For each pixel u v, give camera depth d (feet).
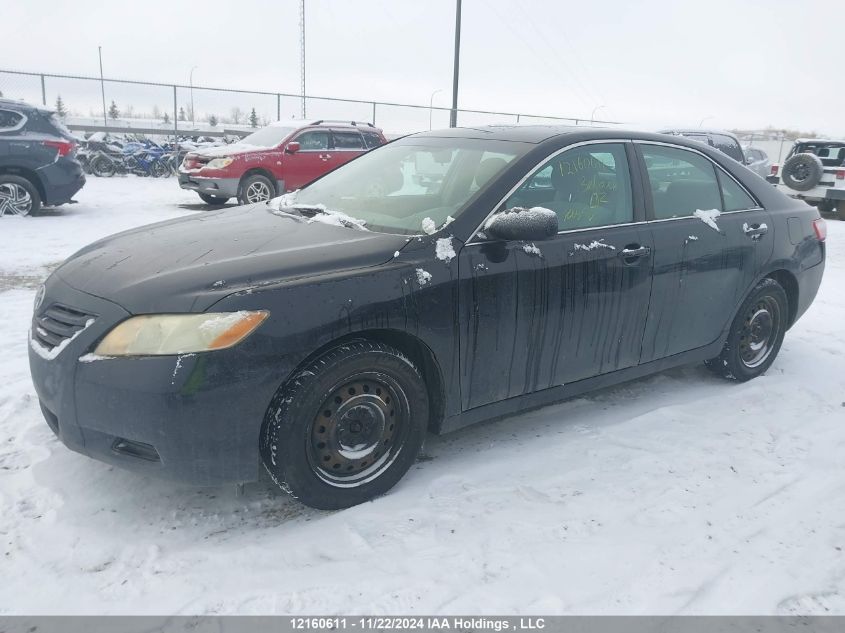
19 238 28.91
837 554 8.87
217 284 8.68
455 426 10.64
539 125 13.19
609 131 12.66
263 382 8.50
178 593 7.79
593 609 7.75
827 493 10.32
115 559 8.35
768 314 14.96
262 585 7.97
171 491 9.83
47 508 9.30
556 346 11.27
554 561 8.53
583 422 12.66
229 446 8.53
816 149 49.96
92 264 9.93
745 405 13.64
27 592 7.75
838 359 16.62
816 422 12.89
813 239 15.56
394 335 9.82
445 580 8.13
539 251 10.80
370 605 7.69
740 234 13.76
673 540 9.04
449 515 9.44
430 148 12.83
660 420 12.73
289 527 9.12
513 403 11.16
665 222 12.66
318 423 9.16
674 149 13.44
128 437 8.43
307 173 43.32
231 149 42.11
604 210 11.97
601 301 11.61
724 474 10.80
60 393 8.74
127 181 59.31
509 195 10.84
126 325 8.46
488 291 10.23
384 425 9.76
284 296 8.69
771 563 8.64
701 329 13.55
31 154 34.24
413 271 9.61
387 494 9.94
